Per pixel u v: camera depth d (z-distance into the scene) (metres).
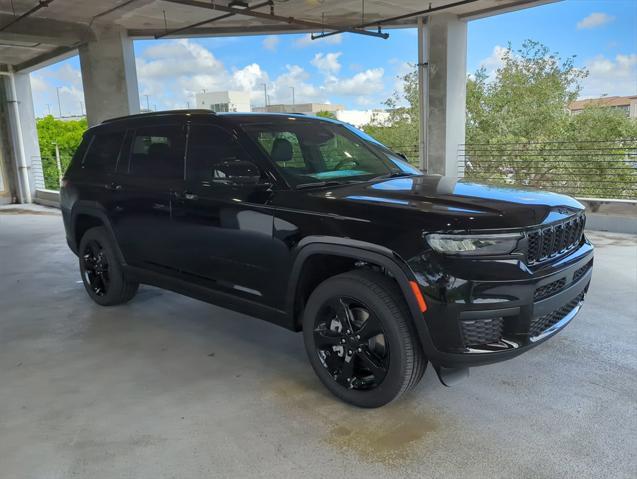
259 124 3.46
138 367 3.46
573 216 2.83
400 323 2.56
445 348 2.43
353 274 2.73
